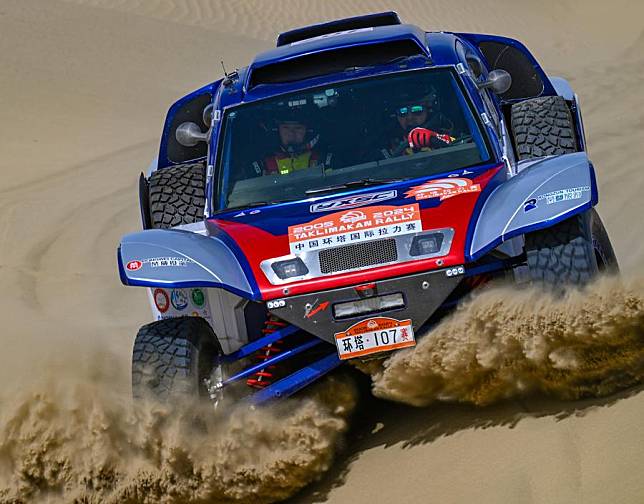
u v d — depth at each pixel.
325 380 20.33
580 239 17.44
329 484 17.28
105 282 40.53
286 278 18.14
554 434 15.65
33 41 101.88
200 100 27.31
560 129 21.81
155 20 119.44
